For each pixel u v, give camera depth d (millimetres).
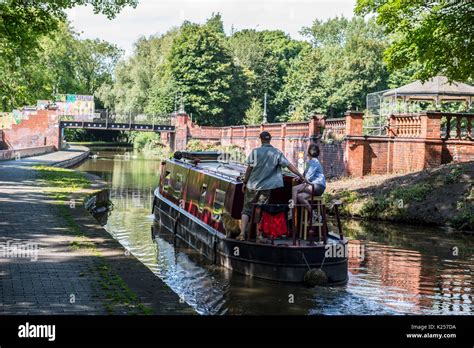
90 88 100938
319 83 72938
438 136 25766
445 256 14836
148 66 94750
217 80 76125
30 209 16797
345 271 12227
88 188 24500
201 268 13344
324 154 31484
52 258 10594
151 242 16625
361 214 21891
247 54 89312
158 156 67938
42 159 45156
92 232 13523
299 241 11992
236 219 13289
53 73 74500
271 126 45406
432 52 20844
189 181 17469
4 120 64375
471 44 20453
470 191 20203
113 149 86250
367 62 70750
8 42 27156
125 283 9195
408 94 31562
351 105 71938
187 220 16547
